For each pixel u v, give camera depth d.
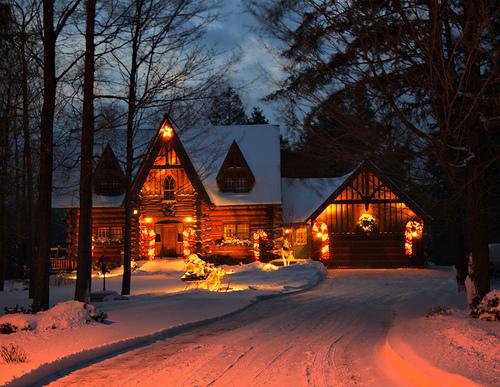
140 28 18.89
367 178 39.91
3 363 8.73
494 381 6.88
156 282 29.78
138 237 40.06
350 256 39.84
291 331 13.16
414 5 9.22
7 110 20.23
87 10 16.42
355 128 10.16
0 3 17.89
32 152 23.44
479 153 11.12
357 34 9.34
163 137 38.53
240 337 12.25
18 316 12.12
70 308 12.70
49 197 15.18
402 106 11.00
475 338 9.60
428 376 7.58
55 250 46.28
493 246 36.16
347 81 9.94
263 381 8.06
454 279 31.30
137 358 9.91
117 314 14.97
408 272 36.28
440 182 11.52
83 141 16.86
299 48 9.89
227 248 40.25
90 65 16.70
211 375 8.49
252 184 40.72
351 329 13.44
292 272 32.22
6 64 20.27
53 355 9.36
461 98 9.80
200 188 39.16
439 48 9.05
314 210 40.69
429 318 13.29
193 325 13.97
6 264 48.50
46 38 15.17
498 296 12.05
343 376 8.31
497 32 9.91
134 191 39.31
